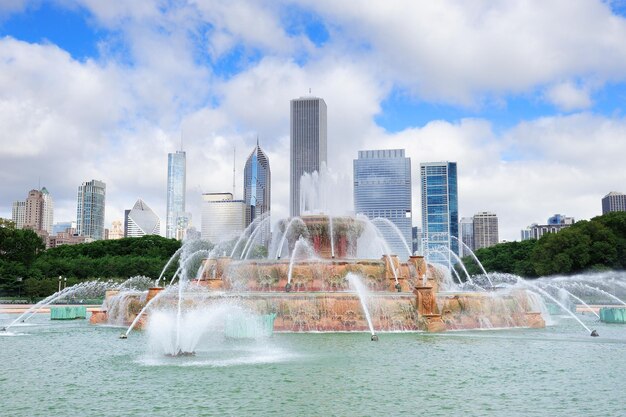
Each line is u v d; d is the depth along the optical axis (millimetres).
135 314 39281
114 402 15766
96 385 18031
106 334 33750
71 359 23438
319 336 30938
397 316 33719
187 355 24172
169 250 137625
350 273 39531
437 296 35438
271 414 14391
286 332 32594
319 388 17453
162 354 24594
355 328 33031
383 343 27891
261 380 18688
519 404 15406
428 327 33188
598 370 20500
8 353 25391
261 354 24219
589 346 26859
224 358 23219
